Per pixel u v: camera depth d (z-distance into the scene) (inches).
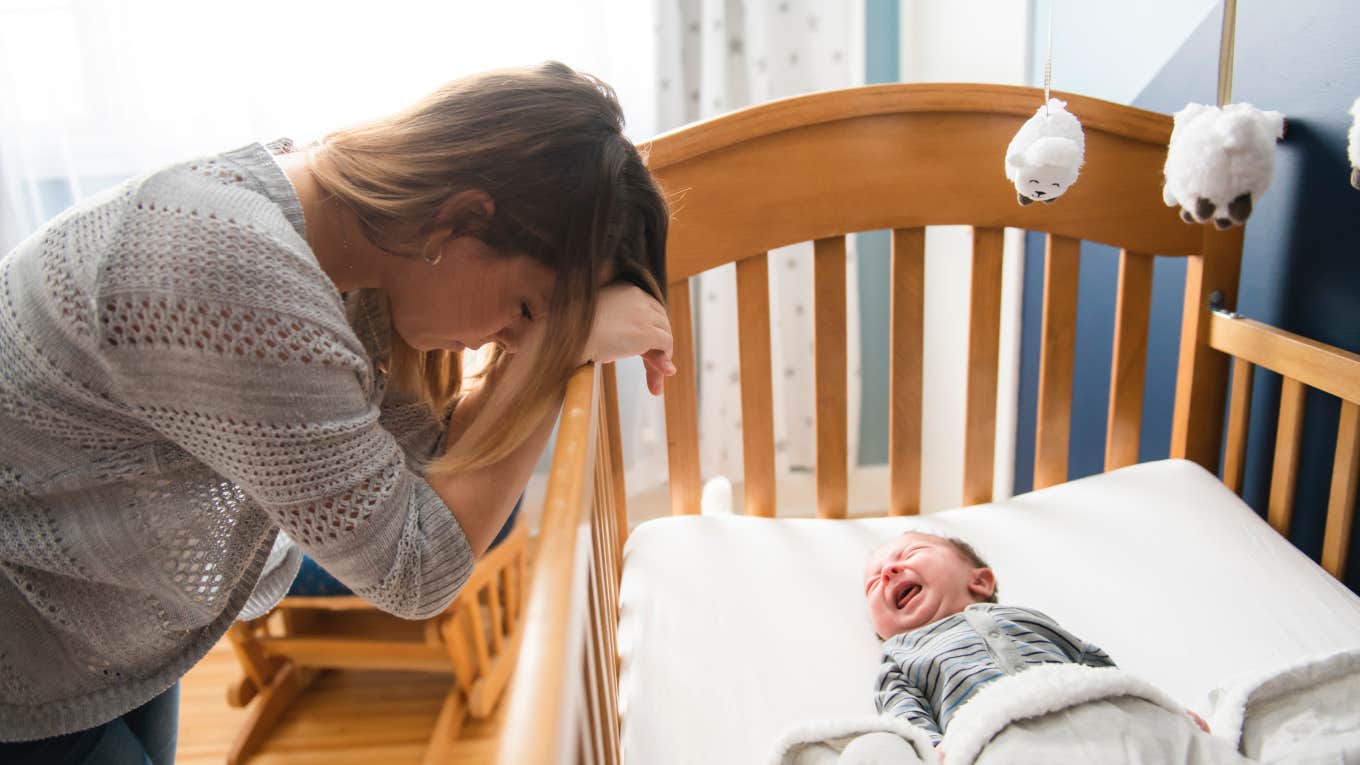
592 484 25.3
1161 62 54.6
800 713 38.6
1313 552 47.8
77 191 76.7
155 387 20.8
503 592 82.2
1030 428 74.7
